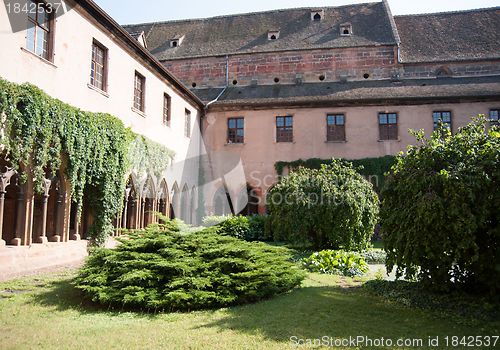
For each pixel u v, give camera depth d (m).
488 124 19.50
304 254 12.40
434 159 6.62
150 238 7.65
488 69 22.00
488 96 19.53
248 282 6.88
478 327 5.50
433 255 6.28
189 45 26.39
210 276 6.79
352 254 10.42
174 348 4.62
